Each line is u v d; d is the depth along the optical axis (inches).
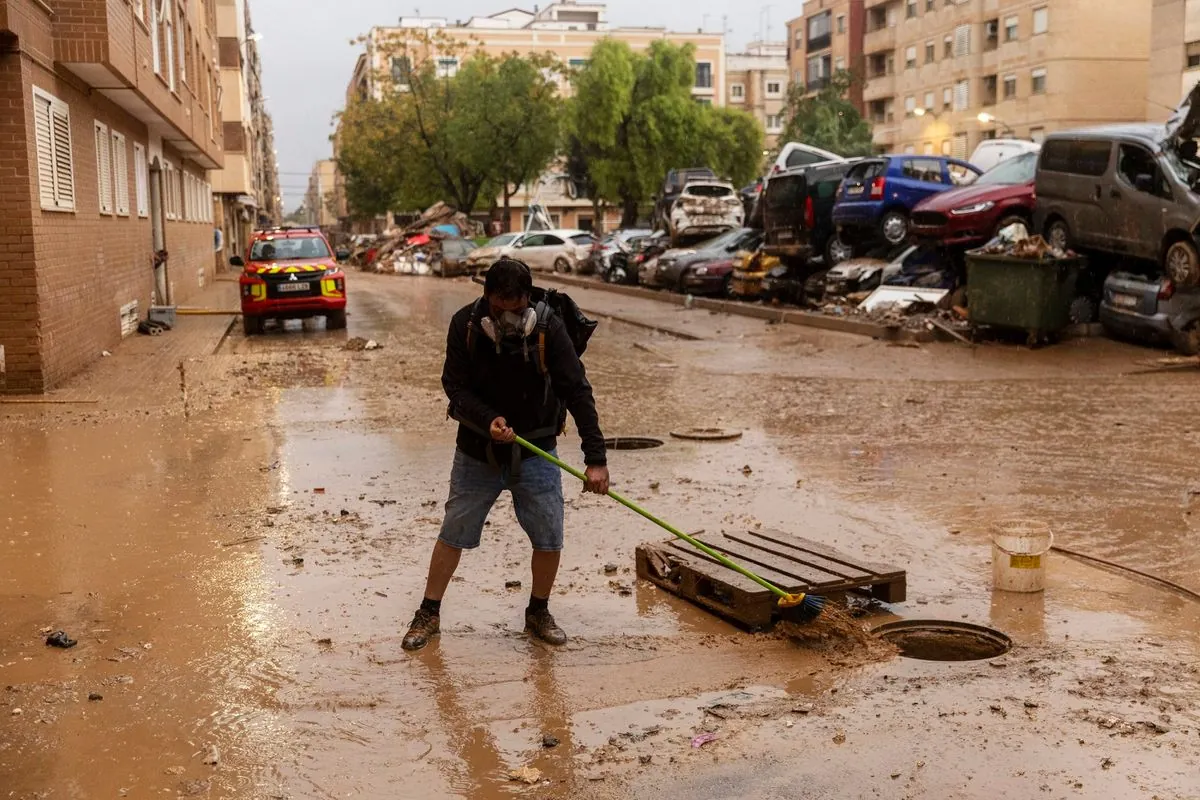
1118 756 150.2
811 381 550.0
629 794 143.3
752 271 948.6
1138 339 625.9
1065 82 2118.6
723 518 284.7
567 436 411.5
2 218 490.6
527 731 162.9
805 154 1173.1
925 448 377.4
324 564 247.6
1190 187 580.4
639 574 238.7
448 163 2357.3
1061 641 196.7
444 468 350.0
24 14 487.5
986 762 149.3
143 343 719.7
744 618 205.3
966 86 2384.4
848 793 141.9
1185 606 215.8
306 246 845.2
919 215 757.9
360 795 143.8
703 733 160.9
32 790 144.4
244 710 170.4
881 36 2706.7
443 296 1218.6
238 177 1931.6
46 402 482.0
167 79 833.5
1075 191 652.7
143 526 280.7
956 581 232.5
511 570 242.7
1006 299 636.1
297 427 426.9
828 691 176.4
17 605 219.8
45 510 297.1
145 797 142.9
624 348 715.4
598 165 2359.7
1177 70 1615.4
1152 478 327.0
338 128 2827.3
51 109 533.0
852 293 815.7
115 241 702.5
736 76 4079.7
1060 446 377.4
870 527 275.7
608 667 188.1
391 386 539.8
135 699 174.2
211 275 1576.0
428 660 191.5
